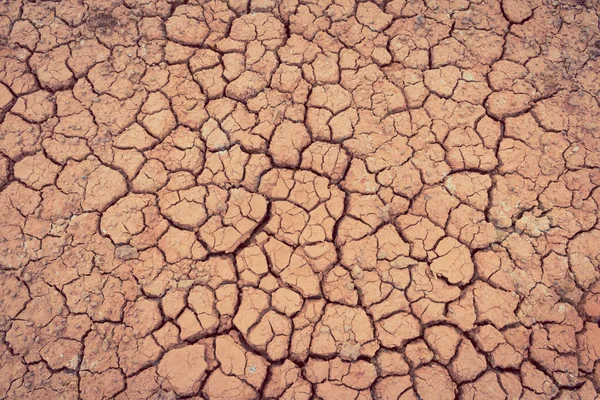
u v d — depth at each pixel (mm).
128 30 805
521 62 789
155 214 717
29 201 723
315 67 787
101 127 756
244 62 791
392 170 735
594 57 793
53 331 666
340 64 789
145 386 647
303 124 758
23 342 662
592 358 658
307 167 738
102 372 652
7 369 653
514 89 774
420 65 787
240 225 711
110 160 742
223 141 749
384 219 712
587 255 697
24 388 646
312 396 646
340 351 657
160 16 812
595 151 745
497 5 812
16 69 785
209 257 697
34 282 687
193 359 655
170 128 757
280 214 716
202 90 776
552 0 815
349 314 672
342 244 703
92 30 803
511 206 718
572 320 672
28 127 756
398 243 703
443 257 695
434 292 681
